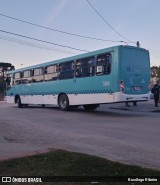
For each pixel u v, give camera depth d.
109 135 10.39
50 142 9.31
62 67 19.75
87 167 5.95
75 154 7.01
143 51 16.53
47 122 14.19
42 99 22.05
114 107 22.44
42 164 6.21
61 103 19.81
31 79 23.55
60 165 6.11
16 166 6.12
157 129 11.52
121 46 15.57
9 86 26.97
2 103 33.84
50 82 21.00
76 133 10.93
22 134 10.83
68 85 19.06
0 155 7.32
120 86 15.34
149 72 16.73
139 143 8.98
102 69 16.28
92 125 12.88
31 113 18.73
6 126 12.87
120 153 7.73
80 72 18.00
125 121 13.98
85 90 17.52
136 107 22.11
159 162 6.85
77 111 19.44
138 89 16.09
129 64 15.78
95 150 8.11
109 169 5.80
